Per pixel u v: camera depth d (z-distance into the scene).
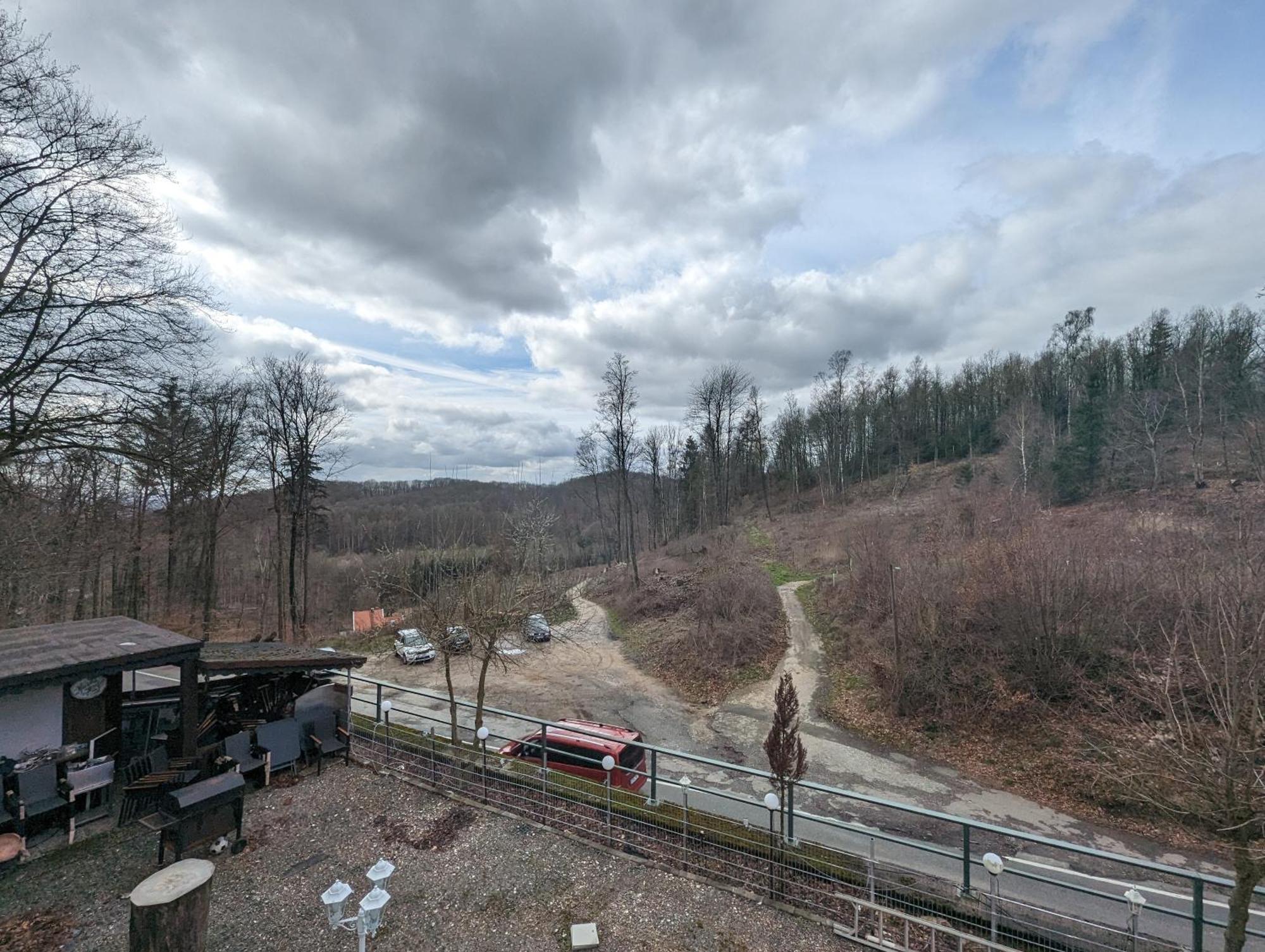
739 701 20.27
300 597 39.66
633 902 5.95
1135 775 6.84
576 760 10.37
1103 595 16.72
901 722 17.45
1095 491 38.94
